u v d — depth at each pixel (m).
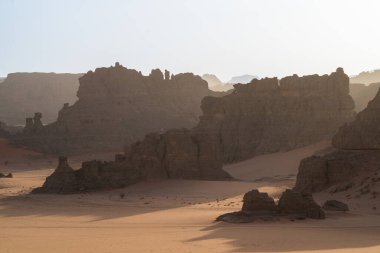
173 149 100.44
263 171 124.50
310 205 58.72
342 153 84.69
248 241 44.22
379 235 47.94
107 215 68.19
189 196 85.12
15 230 53.97
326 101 141.25
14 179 126.50
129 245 42.00
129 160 101.19
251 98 153.88
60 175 100.25
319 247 40.72
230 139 150.38
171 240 45.00
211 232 50.00
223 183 94.44
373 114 86.38
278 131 144.00
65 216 68.00
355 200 70.00
